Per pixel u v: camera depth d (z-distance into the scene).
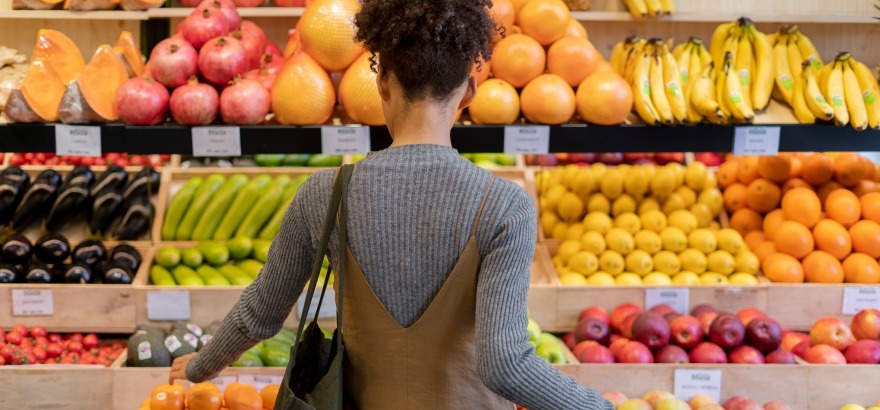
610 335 2.78
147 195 3.23
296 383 1.41
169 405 2.08
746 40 2.93
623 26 3.29
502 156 3.57
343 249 1.33
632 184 3.11
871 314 2.69
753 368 2.52
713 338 2.62
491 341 1.25
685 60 2.95
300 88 2.40
